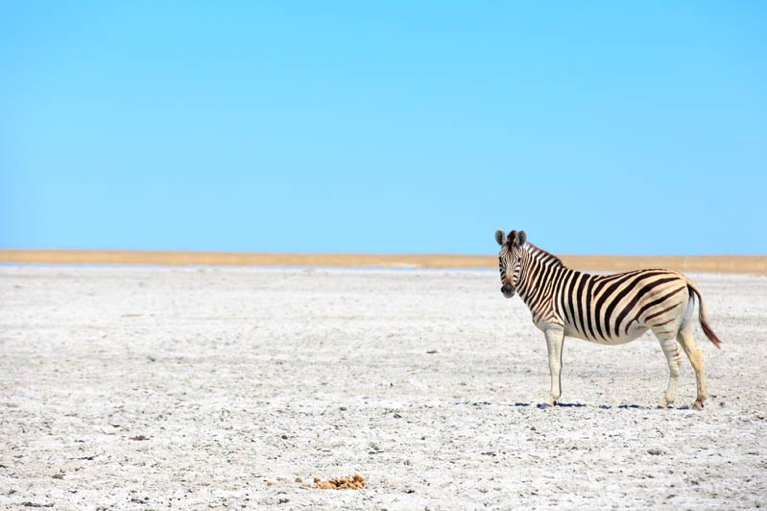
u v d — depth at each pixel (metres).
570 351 49.59
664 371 42.59
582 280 32.38
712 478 22.70
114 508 20.58
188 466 24.39
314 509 20.39
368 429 29.06
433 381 39.56
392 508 20.39
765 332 56.19
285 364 45.06
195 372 42.41
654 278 31.47
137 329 59.88
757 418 30.28
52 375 41.66
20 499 21.28
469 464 24.36
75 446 26.89
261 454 25.81
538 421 30.05
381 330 58.59
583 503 20.62
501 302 79.31
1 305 77.12
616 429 28.66
